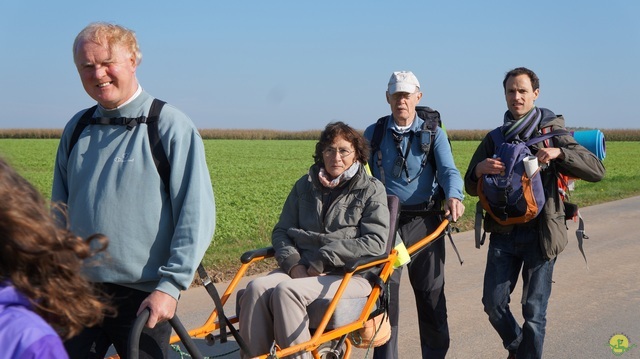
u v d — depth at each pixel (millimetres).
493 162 5348
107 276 3480
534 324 5434
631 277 9266
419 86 5926
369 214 4746
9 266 1722
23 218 1697
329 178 4844
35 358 1652
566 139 5426
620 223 14359
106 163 3555
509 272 5590
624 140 94188
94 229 3494
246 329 4328
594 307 7785
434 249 5801
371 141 6008
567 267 9867
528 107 5574
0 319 1670
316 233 4762
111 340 3664
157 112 3607
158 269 3490
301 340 4195
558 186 5434
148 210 3510
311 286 4340
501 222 5426
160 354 3574
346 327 4215
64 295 1784
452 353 6332
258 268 9469
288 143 87062
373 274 4684
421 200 5875
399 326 7195
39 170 37094
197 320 6996
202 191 3541
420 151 5859
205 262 9562
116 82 3535
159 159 3537
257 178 32500
